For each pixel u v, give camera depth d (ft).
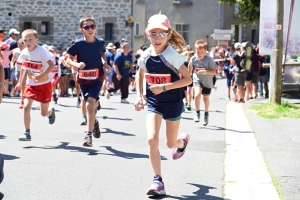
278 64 42.47
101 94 67.05
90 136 27.40
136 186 20.52
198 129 34.71
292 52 49.47
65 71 63.26
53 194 19.33
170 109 19.53
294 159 25.12
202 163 24.50
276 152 26.73
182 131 33.83
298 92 55.67
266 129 33.71
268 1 43.39
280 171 22.80
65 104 51.06
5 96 58.18
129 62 53.67
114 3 97.30
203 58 35.73
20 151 26.73
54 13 95.50
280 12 42.04
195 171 22.95
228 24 130.93
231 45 130.11
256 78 58.80
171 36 19.89
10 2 93.91
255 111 42.63
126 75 53.62
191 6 130.72
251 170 23.04
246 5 76.38
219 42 118.83
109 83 56.80
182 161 24.90
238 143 29.32
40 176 21.81
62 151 26.89
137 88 20.25
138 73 20.31
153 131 19.24
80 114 42.47
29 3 94.48
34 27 95.04
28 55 28.66
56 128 34.37
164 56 19.29
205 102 36.06
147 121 19.53
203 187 20.43
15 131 33.06
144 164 24.22
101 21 97.04
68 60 28.22
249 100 56.03
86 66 28.43
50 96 29.55
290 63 52.24
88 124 27.55
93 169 23.13
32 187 20.18
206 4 130.21
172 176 22.09
